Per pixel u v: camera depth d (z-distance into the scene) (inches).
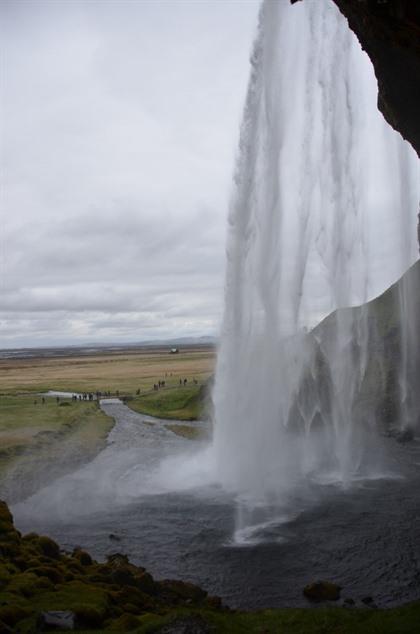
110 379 6742.1
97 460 2303.2
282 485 1862.7
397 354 3184.1
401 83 1246.9
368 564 1180.5
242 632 768.9
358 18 1179.9
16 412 3496.6
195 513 1576.0
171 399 4023.1
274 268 2026.3
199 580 1125.7
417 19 988.6
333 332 3233.3
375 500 1669.5
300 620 868.0
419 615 835.4
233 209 2043.6
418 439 2603.3
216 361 2241.6
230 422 2059.5
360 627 824.3
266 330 2057.1
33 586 860.6
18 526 1494.8
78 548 1290.6
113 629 722.2
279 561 1215.6
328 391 2896.2
